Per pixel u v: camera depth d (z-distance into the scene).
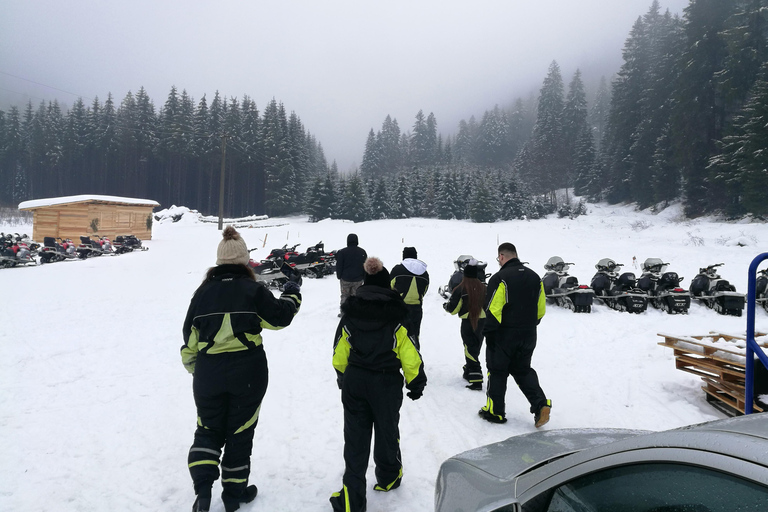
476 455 2.54
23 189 93.81
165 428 4.60
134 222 30.41
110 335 8.18
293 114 85.06
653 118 50.72
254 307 3.20
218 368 3.12
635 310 10.55
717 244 22.11
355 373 3.28
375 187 59.88
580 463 1.78
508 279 4.70
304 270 16.28
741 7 39.69
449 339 8.72
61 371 6.21
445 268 17.97
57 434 4.40
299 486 3.63
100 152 84.69
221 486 3.67
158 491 3.52
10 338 7.75
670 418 4.98
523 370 4.80
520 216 55.03
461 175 62.47
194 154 78.12
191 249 26.27
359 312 3.26
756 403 4.32
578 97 88.94
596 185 64.38
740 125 34.12
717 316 10.19
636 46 60.62
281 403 5.33
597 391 5.84
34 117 92.50
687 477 1.40
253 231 38.91
